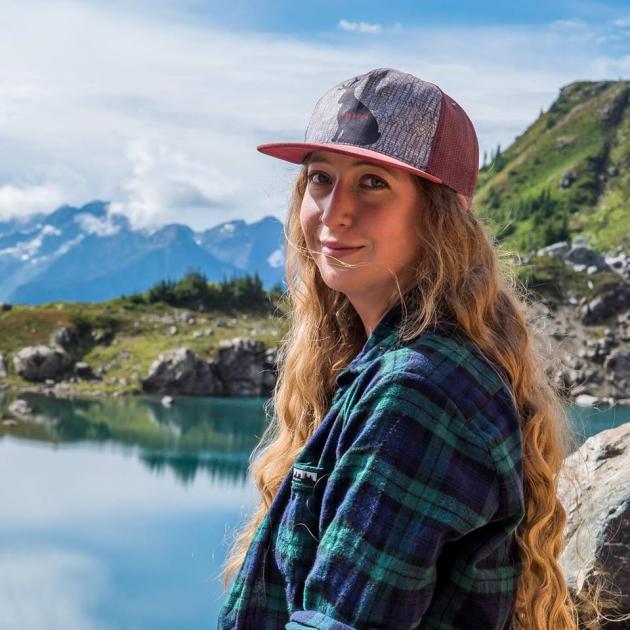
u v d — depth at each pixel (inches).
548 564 64.7
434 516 53.9
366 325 68.7
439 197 63.6
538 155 7470.5
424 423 55.2
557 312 4067.4
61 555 1344.7
